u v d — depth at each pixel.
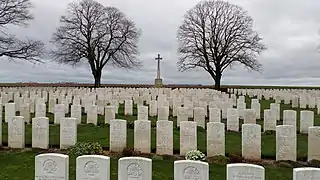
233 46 48.47
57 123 15.80
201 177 6.82
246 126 10.40
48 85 49.50
